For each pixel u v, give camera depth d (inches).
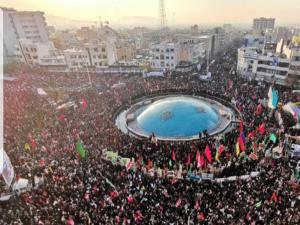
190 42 4293.8
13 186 1050.1
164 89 2539.4
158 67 3627.0
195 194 1000.9
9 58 3969.0
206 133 1641.2
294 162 1178.6
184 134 1745.8
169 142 1562.5
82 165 1221.1
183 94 2519.7
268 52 3011.8
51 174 1137.4
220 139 1520.7
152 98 2482.8
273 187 998.4
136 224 839.1
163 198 979.3
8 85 2731.3
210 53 4901.6
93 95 2377.0
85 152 1349.7
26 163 1240.8
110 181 1098.1
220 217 856.3
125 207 921.5
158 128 1824.6
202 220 846.5
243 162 1229.7
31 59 3828.7
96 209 906.7
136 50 4950.8
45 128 1643.7
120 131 1688.0
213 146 1438.2
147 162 1293.1
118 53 4151.1
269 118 1707.7
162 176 1168.8
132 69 3503.9
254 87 2433.6
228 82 2554.1
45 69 3651.6
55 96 2319.1
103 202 935.7
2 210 927.7
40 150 1363.2
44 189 1032.8
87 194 957.2
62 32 5999.0
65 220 845.8
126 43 4562.0
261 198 941.2
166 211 903.7
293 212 863.7
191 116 1847.9
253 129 1551.4
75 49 3759.8
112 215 883.4
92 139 1508.4
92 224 837.2
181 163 1275.8
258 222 828.6
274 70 2790.4
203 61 4165.8
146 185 1078.4
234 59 4303.6
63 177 1102.4
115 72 3511.3
